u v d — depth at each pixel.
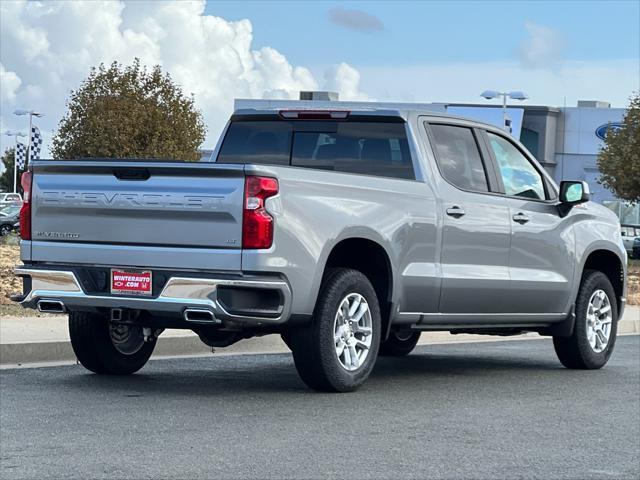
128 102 49.47
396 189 9.38
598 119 72.56
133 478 5.94
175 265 8.43
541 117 72.06
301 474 6.12
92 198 8.77
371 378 10.34
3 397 8.56
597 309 11.61
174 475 6.02
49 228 8.99
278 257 8.32
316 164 10.16
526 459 6.74
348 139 10.07
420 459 6.62
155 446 6.77
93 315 9.60
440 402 8.88
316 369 8.85
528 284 10.62
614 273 12.08
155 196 8.51
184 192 8.41
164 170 8.49
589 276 11.51
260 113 10.45
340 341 8.99
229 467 6.24
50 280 8.91
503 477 6.23
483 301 10.22
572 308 11.27
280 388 9.34
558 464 6.63
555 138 73.00
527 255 10.64
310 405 8.44
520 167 10.89
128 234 8.64
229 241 8.29
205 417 7.81
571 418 8.30
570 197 10.89
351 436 7.25
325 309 8.77
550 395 9.50
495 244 10.27
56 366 10.63
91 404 8.28
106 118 49.50
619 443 7.36
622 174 53.09
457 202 9.95
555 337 11.48
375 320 9.20
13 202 53.56
